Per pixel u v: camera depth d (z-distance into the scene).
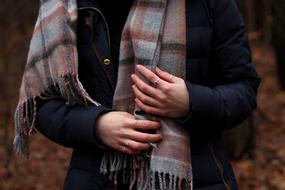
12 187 5.36
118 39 1.98
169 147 1.87
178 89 1.84
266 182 5.15
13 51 7.34
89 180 1.93
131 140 1.85
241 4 5.32
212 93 1.88
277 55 9.66
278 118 7.61
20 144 2.03
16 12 6.92
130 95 1.92
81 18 1.97
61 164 6.11
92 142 1.88
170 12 1.93
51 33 1.94
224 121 1.91
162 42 1.91
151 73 1.85
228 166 1.99
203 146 1.95
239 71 1.95
